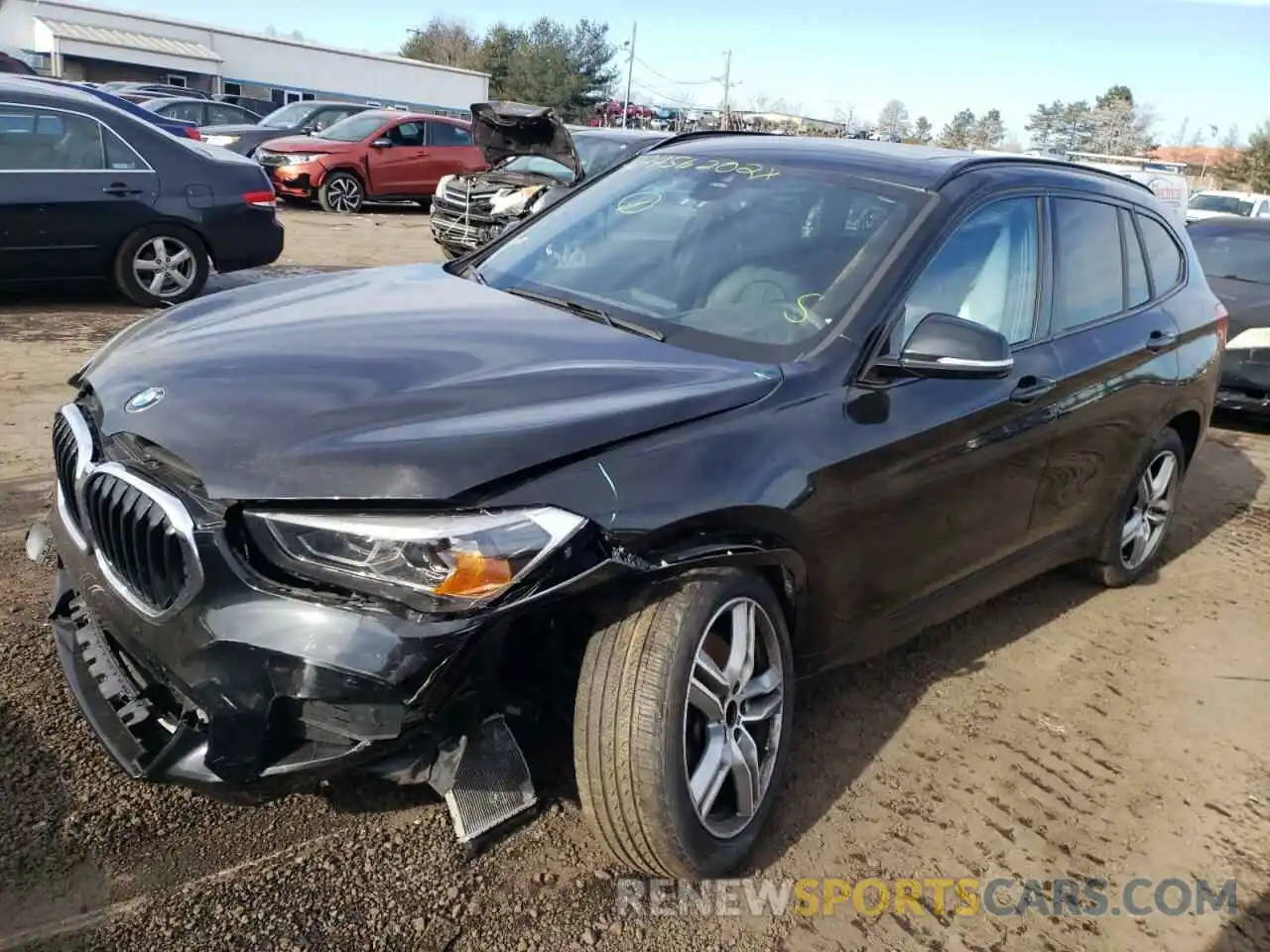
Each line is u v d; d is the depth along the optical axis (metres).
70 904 2.35
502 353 2.77
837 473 2.78
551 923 2.48
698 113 57.66
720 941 2.50
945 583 3.49
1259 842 3.12
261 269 10.84
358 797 2.81
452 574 2.12
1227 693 4.00
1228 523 6.04
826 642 3.06
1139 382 4.21
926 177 3.49
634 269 3.44
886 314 3.03
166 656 2.27
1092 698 3.85
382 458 2.19
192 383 2.54
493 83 59.62
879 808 3.06
